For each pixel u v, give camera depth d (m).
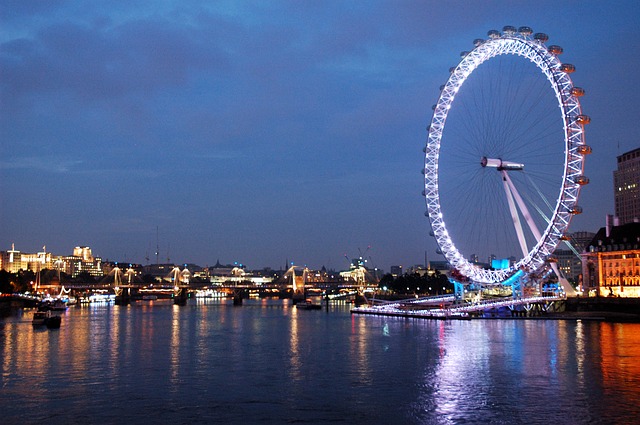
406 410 80.19
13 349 141.50
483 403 83.44
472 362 116.69
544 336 160.62
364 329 194.75
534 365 112.06
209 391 92.06
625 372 104.50
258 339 165.75
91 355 131.00
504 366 111.50
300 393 90.31
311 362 119.88
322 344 151.00
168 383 98.19
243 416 77.81
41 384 97.44
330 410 80.44
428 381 98.50
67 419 76.75
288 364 117.50
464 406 81.94
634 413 77.94
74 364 117.94
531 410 79.62
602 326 193.75
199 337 172.50
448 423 74.38
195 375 105.50
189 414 78.75
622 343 143.12
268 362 120.31
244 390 92.62
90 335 178.50
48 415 78.50
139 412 79.81
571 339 152.38
